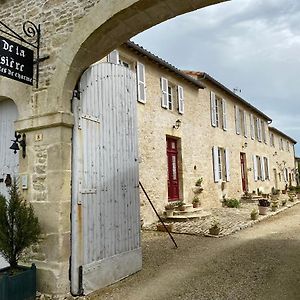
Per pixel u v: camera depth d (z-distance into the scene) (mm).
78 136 4324
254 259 5621
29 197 4336
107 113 4926
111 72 5121
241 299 3904
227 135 14953
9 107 5047
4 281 3553
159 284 4531
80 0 4293
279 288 4227
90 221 4363
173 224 9109
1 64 3854
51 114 4215
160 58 9750
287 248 6395
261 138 20219
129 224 5133
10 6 5023
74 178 4223
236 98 16094
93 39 4121
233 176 15195
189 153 11492
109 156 4867
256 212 10188
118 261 4770
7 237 3869
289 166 27625
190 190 11312
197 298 3971
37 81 4418
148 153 9289
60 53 4270
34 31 4582
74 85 4367
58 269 3955
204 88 12953
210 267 5211
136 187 5445
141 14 3889
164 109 10242
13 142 4773
